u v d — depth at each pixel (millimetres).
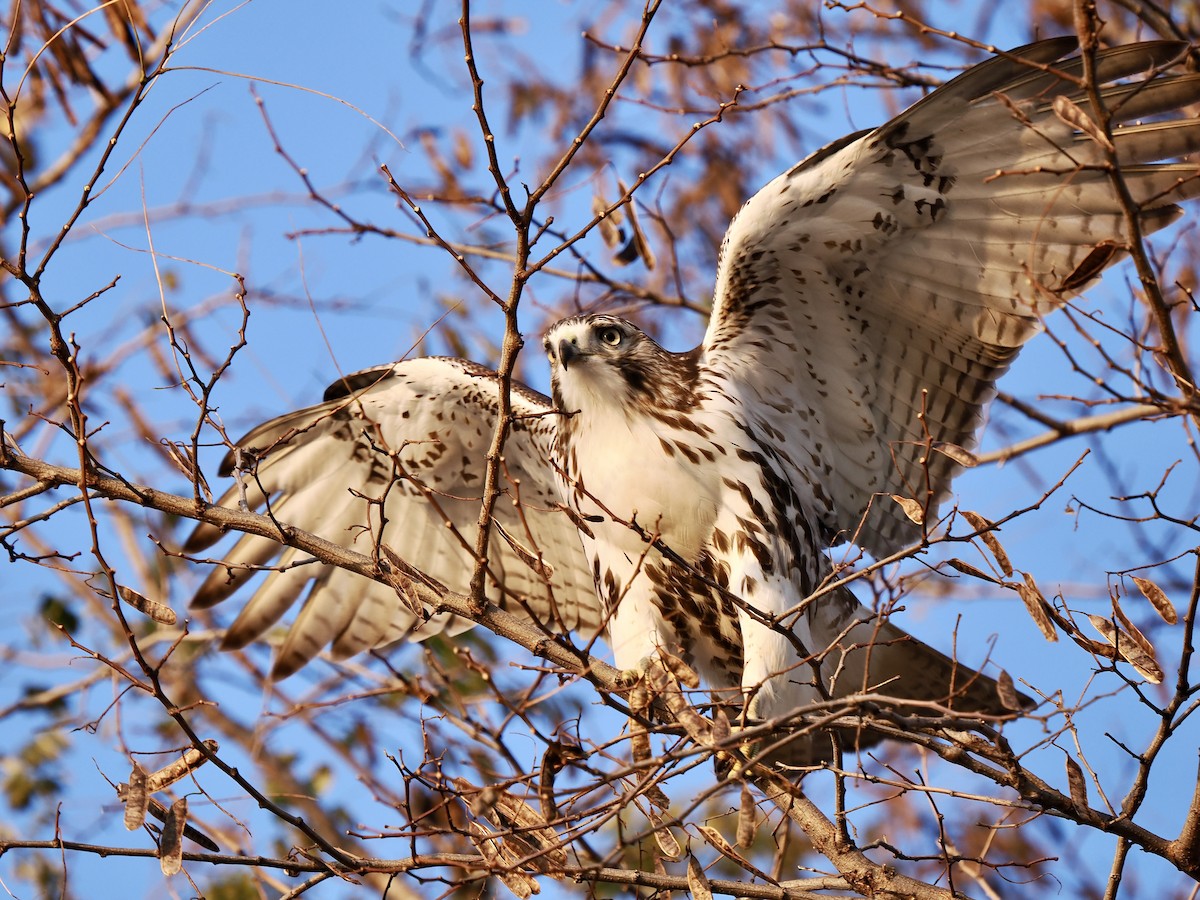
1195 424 7934
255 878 11109
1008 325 11305
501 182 7879
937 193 10953
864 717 8359
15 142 8164
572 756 7730
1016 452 13680
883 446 12070
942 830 8641
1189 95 10148
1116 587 8359
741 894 8727
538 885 7879
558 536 13445
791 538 11266
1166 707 8102
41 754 15383
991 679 11539
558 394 11625
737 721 8688
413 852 8297
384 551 9234
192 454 9406
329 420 13195
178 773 7980
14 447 9414
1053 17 15031
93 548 8078
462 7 7609
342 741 14234
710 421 11219
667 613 11281
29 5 11305
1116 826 8305
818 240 11219
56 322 8461
